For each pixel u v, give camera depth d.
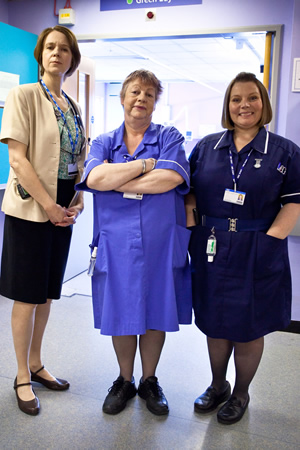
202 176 1.97
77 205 2.22
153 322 2.02
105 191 2.00
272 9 3.11
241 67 9.68
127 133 2.08
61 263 2.20
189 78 11.58
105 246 2.00
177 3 3.30
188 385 2.37
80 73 4.08
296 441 1.92
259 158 1.89
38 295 2.06
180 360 2.66
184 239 2.04
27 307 2.10
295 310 3.19
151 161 1.93
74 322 3.20
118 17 3.46
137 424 2.01
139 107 1.95
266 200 1.89
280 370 2.58
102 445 1.86
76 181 2.19
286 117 3.09
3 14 3.69
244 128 1.93
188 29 3.30
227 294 1.96
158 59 8.96
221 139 1.99
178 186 2.02
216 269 1.96
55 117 2.03
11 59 3.31
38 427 1.97
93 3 3.50
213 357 2.13
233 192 1.89
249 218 1.92
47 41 2.04
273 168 1.87
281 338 3.06
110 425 2.00
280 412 2.15
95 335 2.97
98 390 2.29
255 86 1.87
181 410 2.13
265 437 1.95
